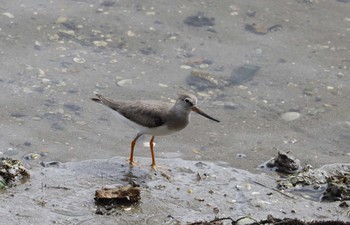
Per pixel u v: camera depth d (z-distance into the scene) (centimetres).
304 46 1730
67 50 1603
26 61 1541
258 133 1395
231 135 1384
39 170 1186
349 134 1408
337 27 1823
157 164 1252
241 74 1596
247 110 1470
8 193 1092
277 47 1714
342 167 1285
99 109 1427
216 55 1658
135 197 1095
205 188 1172
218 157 1298
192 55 1648
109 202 1085
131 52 1631
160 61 1612
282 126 1427
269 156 1312
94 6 1800
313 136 1396
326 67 1652
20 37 1625
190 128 1403
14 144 1266
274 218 1043
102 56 1602
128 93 1466
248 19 1827
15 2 1773
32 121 1349
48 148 1268
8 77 1476
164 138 1363
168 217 1059
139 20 1759
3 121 1334
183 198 1130
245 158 1301
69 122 1366
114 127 1381
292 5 1922
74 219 1028
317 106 1500
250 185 1196
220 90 1530
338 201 1156
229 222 1057
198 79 1559
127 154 1288
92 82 1499
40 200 1078
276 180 1223
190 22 1781
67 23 1706
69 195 1104
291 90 1553
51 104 1412
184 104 1239
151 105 1243
